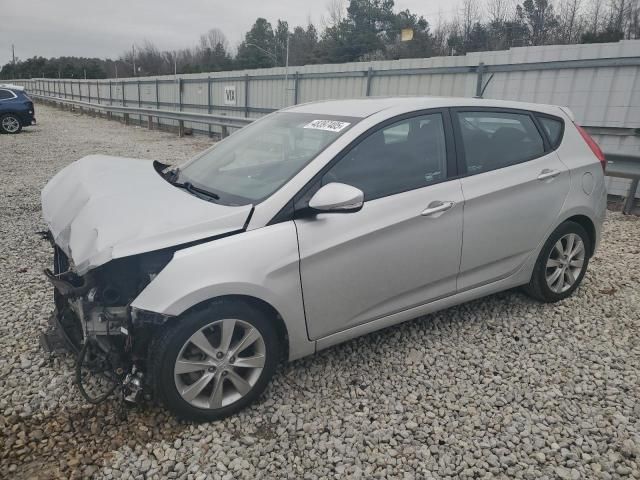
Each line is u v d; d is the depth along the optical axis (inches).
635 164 285.0
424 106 136.3
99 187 128.1
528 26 1617.9
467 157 139.3
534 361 136.6
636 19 1348.4
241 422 111.6
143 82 1054.4
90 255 100.6
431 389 124.1
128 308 101.7
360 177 122.3
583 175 161.8
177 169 154.1
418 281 131.5
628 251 226.8
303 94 638.5
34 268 195.0
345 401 119.3
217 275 102.8
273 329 114.0
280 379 126.6
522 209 146.5
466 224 135.3
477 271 143.6
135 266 110.0
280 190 114.7
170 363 103.3
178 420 111.2
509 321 156.6
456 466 100.9
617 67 332.8
